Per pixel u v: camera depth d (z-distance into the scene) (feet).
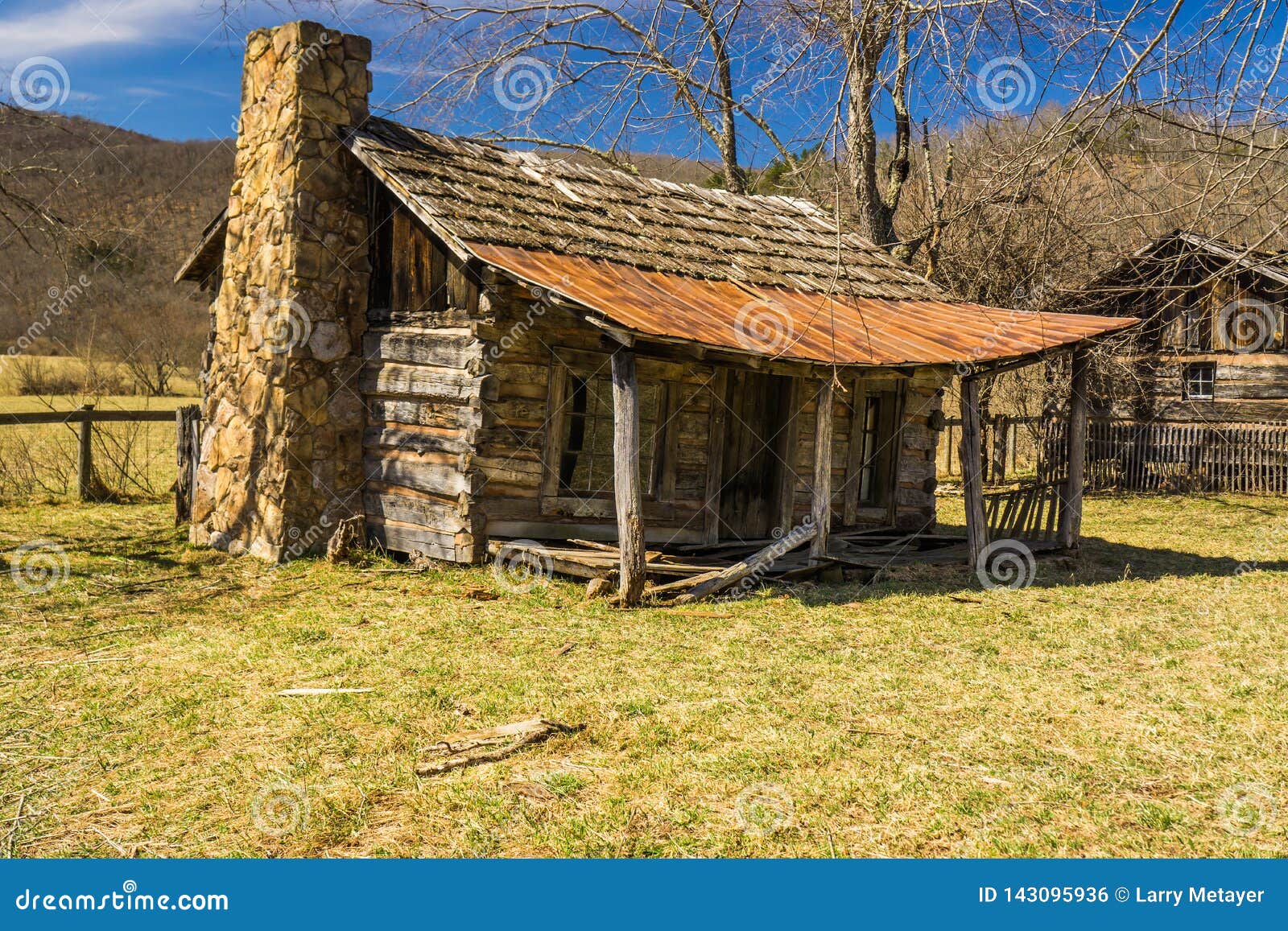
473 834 15.02
